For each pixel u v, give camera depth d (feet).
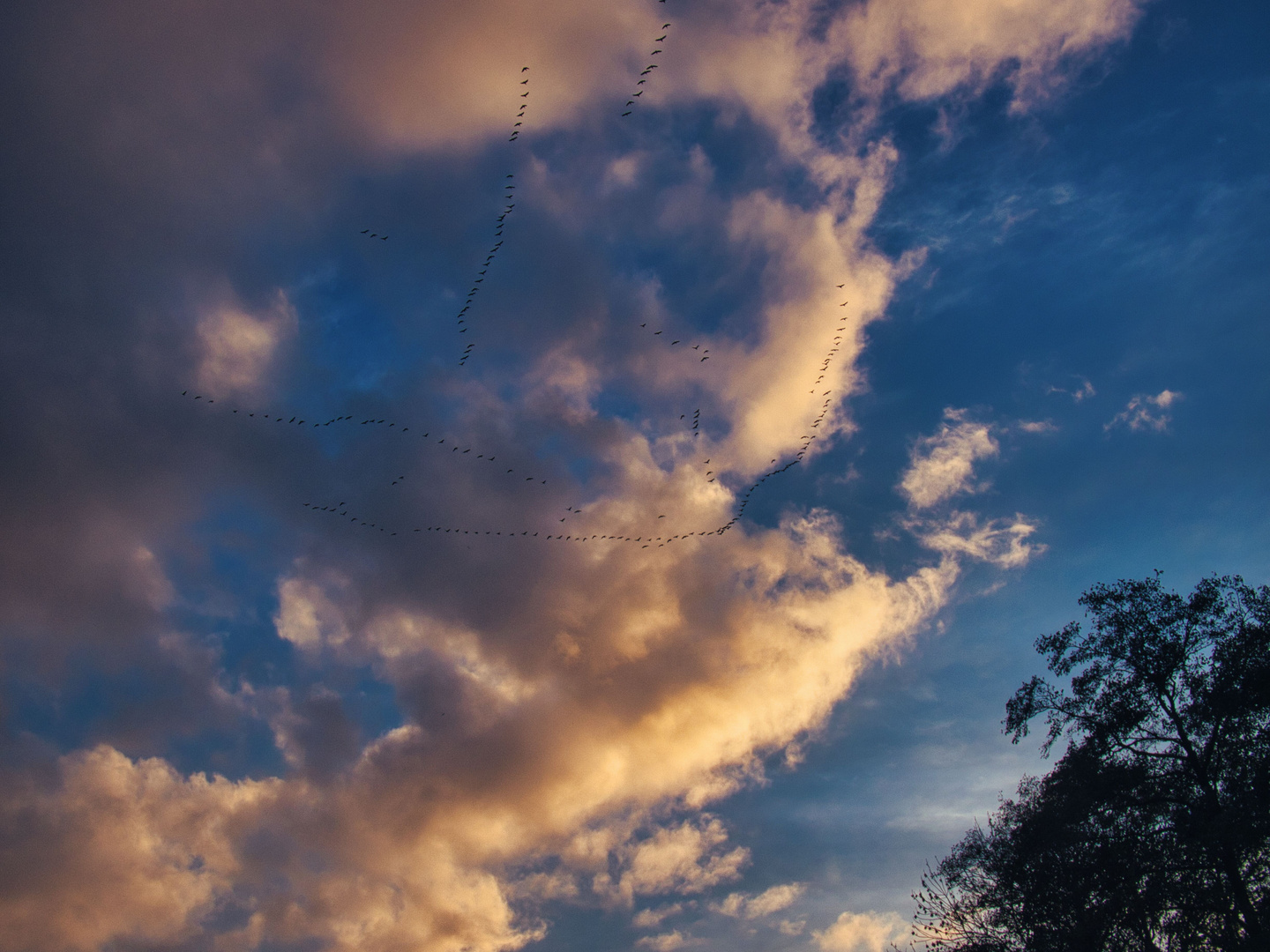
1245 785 102.27
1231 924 100.63
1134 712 112.98
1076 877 109.60
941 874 127.65
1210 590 114.93
